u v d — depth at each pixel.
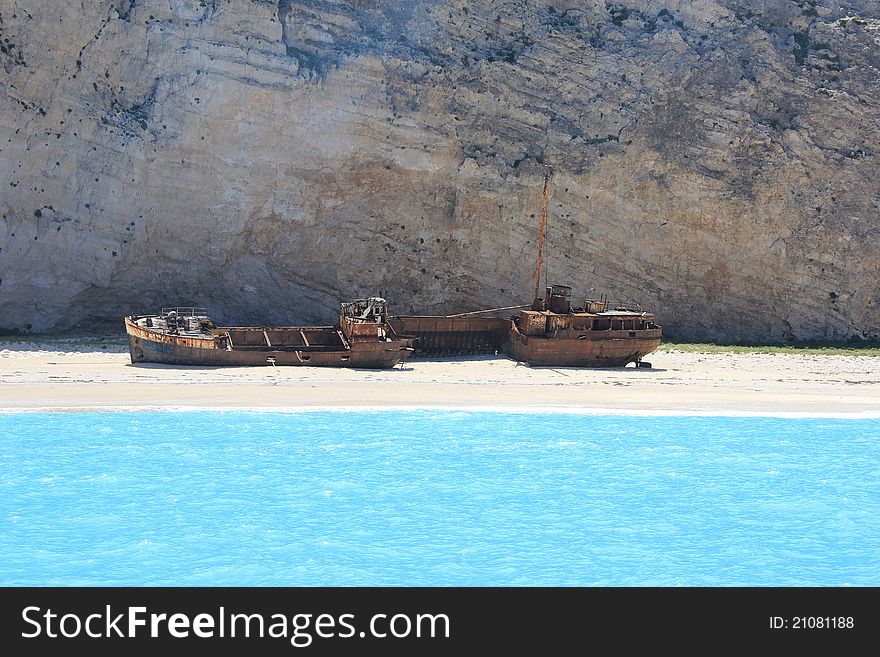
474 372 135.25
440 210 175.38
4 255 154.38
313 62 169.75
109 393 107.25
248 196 164.62
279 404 105.25
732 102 187.00
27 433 90.94
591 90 184.12
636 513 74.06
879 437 99.12
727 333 187.12
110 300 163.88
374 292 174.50
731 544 68.12
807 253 186.12
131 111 160.25
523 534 68.88
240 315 171.50
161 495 75.00
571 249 180.38
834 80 192.75
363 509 73.12
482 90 178.12
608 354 145.50
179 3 162.88
